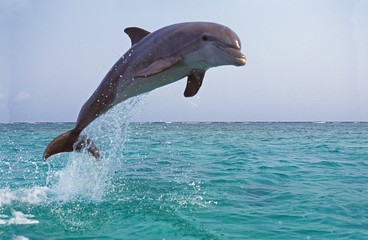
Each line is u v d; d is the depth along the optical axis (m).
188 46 5.57
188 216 6.82
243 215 6.91
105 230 6.09
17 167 12.95
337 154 17.77
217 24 5.65
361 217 6.84
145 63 5.91
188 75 5.83
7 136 34.84
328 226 6.35
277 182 10.20
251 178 10.74
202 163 13.98
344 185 9.80
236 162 14.35
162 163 13.88
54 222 6.44
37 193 8.30
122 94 6.37
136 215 6.84
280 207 7.48
